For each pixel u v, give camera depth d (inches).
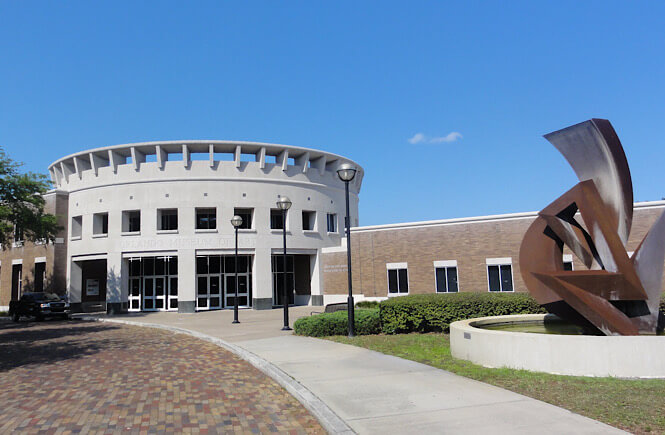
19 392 346.3
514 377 319.9
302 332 610.5
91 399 319.6
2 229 1048.8
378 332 597.3
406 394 284.0
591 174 407.5
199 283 1380.4
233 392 334.3
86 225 1347.2
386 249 1187.3
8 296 1496.1
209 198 1312.7
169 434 245.6
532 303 573.9
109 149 1331.2
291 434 242.4
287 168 1405.0
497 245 1069.1
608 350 324.5
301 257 1504.7
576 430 211.2
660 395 266.8
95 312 1409.9
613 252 385.7
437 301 581.9
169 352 536.1
